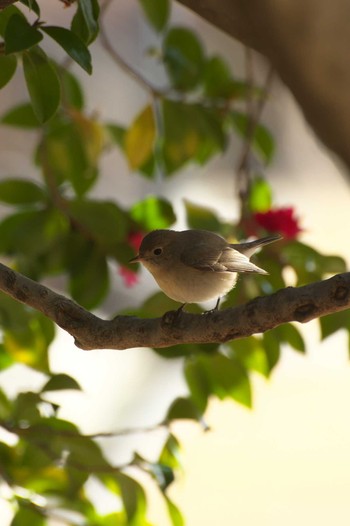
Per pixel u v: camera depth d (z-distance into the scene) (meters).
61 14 25.50
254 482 17.11
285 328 8.94
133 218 10.09
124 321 6.31
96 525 8.47
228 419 20.14
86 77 26.28
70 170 10.25
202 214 9.75
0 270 6.43
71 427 8.18
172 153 10.07
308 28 2.97
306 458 18.22
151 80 23.56
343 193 31.52
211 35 24.92
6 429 8.00
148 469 7.99
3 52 6.11
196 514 16.02
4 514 9.09
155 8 10.41
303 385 21.83
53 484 8.36
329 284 5.59
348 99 3.01
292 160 31.91
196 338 6.05
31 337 9.06
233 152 28.48
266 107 31.14
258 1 3.03
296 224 9.44
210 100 10.34
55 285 16.81
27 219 9.47
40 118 6.16
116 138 10.65
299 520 15.73
